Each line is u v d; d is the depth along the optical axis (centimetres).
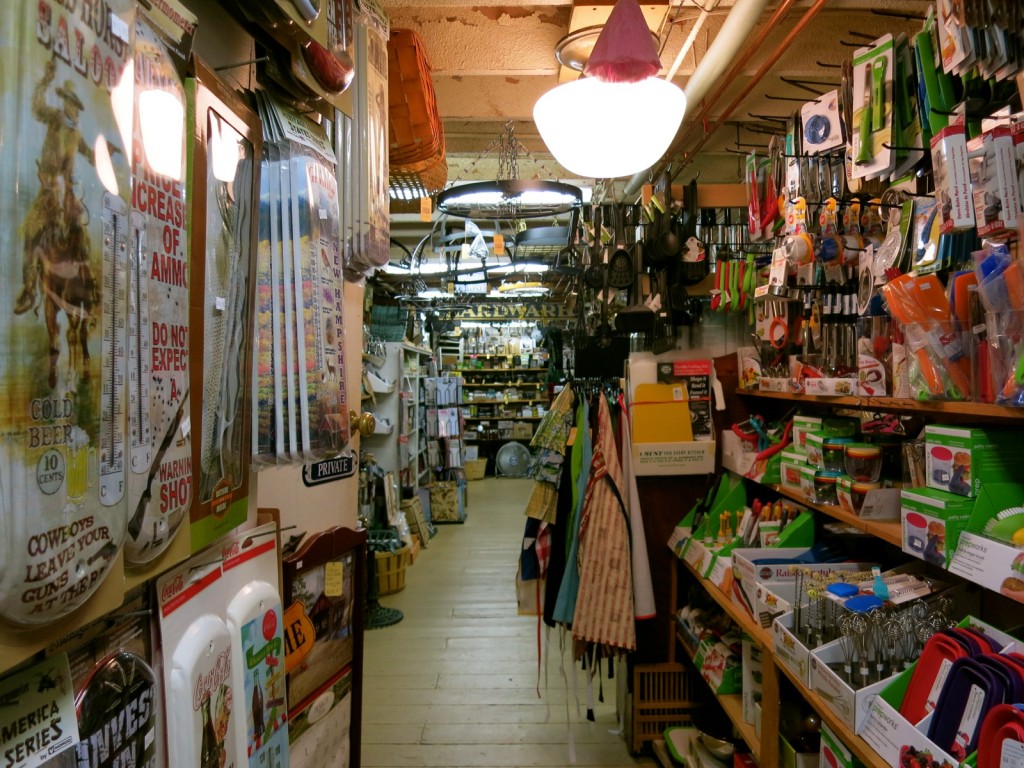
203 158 77
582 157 183
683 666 277
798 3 216
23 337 44
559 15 243
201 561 83
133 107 59
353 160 130
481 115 296
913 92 152
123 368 56
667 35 229
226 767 83
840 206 193
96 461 52
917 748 112
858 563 196
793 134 204
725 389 280
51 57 47
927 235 146
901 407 152
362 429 178
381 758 272
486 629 417
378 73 140
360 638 154
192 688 74
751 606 195
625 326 279
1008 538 119
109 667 63
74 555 49
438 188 259
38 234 45
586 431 270
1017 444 130
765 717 176
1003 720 99
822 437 195
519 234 421
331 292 108
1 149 43
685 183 359
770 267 216
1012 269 115
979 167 122
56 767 54
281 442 97
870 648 143
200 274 77
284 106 108
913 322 140
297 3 91
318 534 140
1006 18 114
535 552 286
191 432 75
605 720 303
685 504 284
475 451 1095
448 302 746
